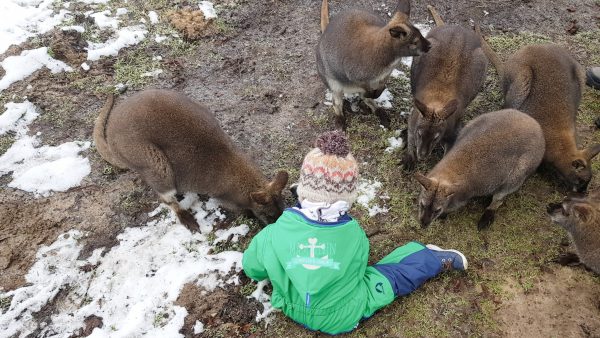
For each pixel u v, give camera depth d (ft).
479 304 5.22
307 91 7.48
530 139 5.53
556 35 8.43
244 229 5.78
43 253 5.50
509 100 6.72
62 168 6.24
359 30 6.40
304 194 4.51
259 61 7.89
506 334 5.01
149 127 5.21
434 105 5.97
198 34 8.18
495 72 7.82
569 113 6.22
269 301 5.16
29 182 6.10
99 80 7.39
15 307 5.05
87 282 5.31
